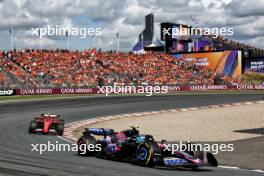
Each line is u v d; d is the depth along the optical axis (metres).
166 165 31.50
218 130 60.66
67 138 54.19
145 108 97.94
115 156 34.31
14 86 126.81
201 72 183.50
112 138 35.41
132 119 78.19
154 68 170.50
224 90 165.62
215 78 175.25
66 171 28.80
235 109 92.19
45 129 57.22
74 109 94.25
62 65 148.25
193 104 107.31
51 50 154.38
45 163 32.44
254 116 77.44
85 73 148.88
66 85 137.88
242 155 38.47
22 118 77.00
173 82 165.88
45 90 131.00
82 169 29.69
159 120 75.69
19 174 27.45
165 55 187.50
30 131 58.44
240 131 59.00
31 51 149.88
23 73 135.88
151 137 32.00
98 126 68.44
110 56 165.50
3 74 131.00
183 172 29.19
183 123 70.31
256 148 42.12
